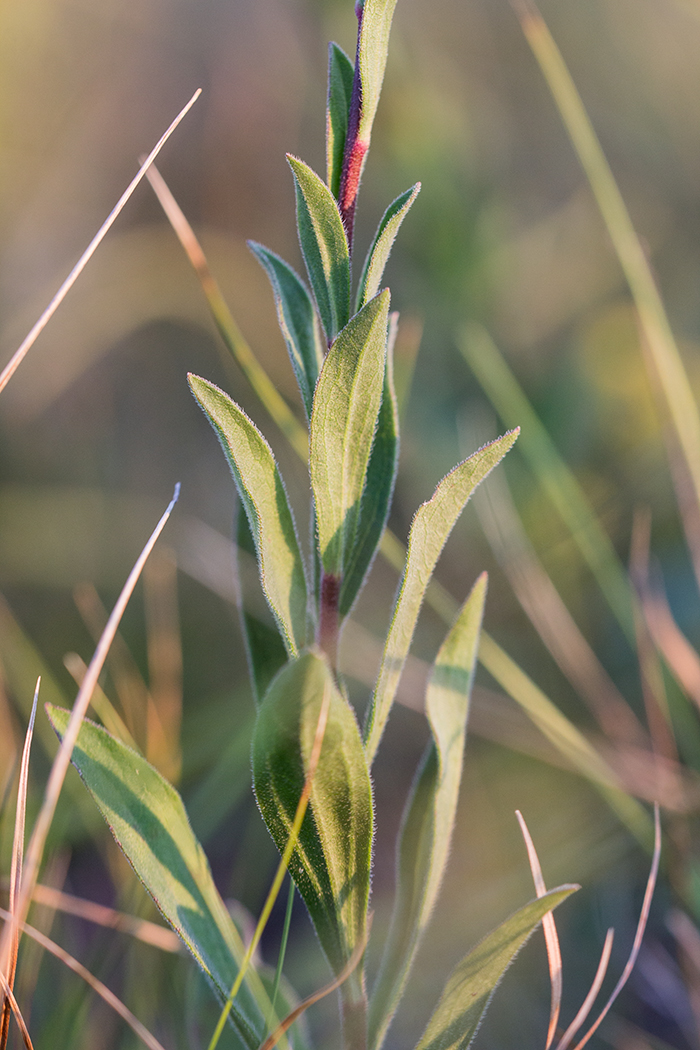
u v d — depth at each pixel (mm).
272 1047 413
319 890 411
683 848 545
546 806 664
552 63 602
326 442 406
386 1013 424
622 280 955
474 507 795
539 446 671
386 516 423
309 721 393
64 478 916
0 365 960
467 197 883
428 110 880
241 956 425
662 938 588
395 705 754
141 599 836
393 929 430
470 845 662
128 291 972
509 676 584
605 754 609
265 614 455
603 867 604
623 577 684
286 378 909
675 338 889
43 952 494
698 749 604
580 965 592
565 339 919
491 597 783
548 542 779
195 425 969
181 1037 481
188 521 871
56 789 409
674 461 610
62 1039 476
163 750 557
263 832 626
